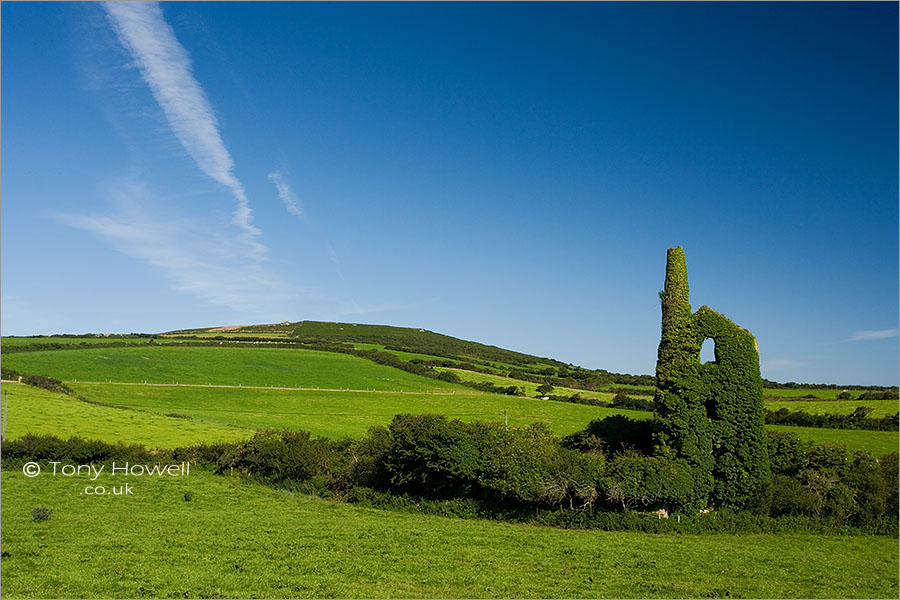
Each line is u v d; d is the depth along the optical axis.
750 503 43.91
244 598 26.86
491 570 32.12
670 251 47.50
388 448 48.66
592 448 49.84
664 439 44.47
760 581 31.84
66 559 31.30
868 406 84.75
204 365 115.50
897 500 45.00
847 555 37.66
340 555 34.16
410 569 31.95
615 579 31.22
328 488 52.03
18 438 58.19
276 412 88.69
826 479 44.84
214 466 58.44
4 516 40.06
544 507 44.12
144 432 67.56
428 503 46.91
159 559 32.16
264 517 43.91
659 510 42.78
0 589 26.55
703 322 45.34
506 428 49.28
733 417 44.25
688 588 30.33
